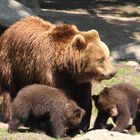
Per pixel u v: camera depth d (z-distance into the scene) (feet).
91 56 43.32
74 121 41.68
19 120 41.63
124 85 45.21
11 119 42.32
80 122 42.45
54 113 41.24
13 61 46.21
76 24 95.45
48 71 43.70
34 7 107.04
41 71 43.96
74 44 43.29
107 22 100.22
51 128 41.60
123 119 42.32
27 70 44.93
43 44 44.16
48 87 42.42
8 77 46.93
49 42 44.11
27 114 41.60
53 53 43.73
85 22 97.81
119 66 71.82
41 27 45.70
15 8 74.64
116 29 94.99
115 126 43.14
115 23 100.68
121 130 42.11
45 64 43.78
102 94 43.04
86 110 45.24
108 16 113.60
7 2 75.15
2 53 47.06
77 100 45.24
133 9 124.06
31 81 45.09
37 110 41.63
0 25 72.23
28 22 46.19
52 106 41.32
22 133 41.45
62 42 44.01
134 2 133.80
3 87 47.65
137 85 62.39
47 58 43.80
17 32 45.96
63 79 44.04
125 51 78.23
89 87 45.24
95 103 43.32
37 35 44.83
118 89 44.57
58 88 43.88
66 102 41.70
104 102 42.57
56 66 43.68
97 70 43.45
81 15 107.24
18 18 73.05
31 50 44.60
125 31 94.17
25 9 75.72
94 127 43.68
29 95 41.68
